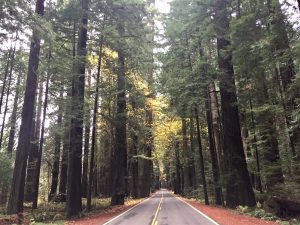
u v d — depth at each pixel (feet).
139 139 157.48
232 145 83.97
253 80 79.10
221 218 61.62
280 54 63.26
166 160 244.63
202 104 107.96
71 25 86.79
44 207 91.40
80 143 78.38
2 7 47.88
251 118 100.83
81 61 78.02
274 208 63.41
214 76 86.28
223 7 76.95
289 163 77.61
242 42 67.26
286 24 61.67
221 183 86.63
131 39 94.07
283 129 83.30
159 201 135.64
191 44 98.07
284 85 66.95
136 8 85.35
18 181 60.44
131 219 64.95
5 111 111.55
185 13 90.99
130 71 101.76
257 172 95.66
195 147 167.43
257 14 64.34
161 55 100.99
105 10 83.15
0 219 53.67
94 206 102.58
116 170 113.80
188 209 87.20
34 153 114.62
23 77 102.32
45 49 78.95
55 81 87.25
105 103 113.60
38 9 64.69
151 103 143.64
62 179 117.80
